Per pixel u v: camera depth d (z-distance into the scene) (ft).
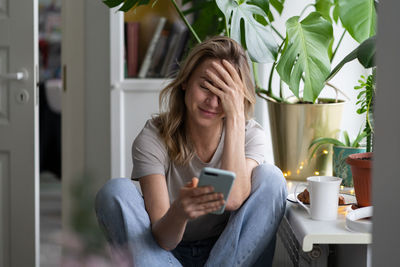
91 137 10.32
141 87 9.76
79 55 10.21
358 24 6.87
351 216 5.31
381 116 2.48
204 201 4.71
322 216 5.50
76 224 2.15
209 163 5.99
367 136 6.80
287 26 7.10
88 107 10.28
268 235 5.63
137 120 9.82
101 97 10.23
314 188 5.49
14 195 8.54
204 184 4.65
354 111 9.12
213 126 5.89
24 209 8.52
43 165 18.67
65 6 10.18
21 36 8.36
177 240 5.18
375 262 2.55
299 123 7.54
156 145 5.97
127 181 5.72
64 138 10.37
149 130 6.08
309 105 7.49
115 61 9.70
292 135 7.60
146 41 9.83
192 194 4.69
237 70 5.81
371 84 6.67
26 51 8.36
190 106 5.71
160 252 5.30
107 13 10.08
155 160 5.91
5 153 8.57
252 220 5.58
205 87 5.66
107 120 10.25
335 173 7.16
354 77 9.10
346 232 5.10
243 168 5.59
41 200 15.92
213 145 5.98
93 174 2.19
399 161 2.35
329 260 6.79
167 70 9.84
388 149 2.43
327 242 5.07
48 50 19.65
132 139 9.86
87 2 10.12
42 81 18.22
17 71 8.40
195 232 6.12
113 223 5.46
